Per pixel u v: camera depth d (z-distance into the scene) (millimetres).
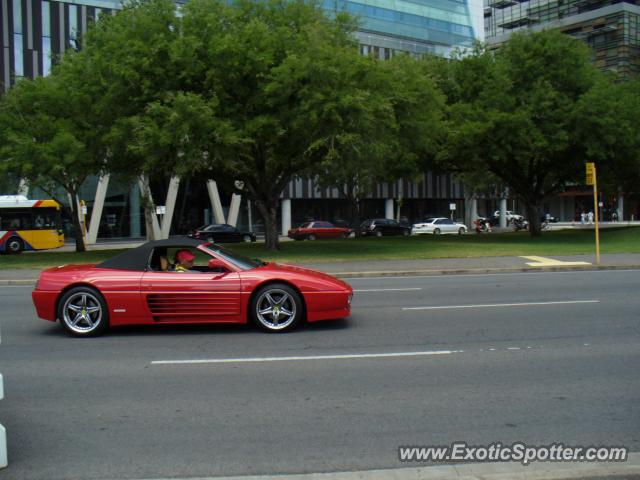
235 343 8250
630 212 86188
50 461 4355
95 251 29516
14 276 17828
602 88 31922
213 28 23188
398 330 9062
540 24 90812
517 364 6961
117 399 5805
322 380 6375
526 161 32500
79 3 47938
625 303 11445
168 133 20359
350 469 4172
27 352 7863
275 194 26359
